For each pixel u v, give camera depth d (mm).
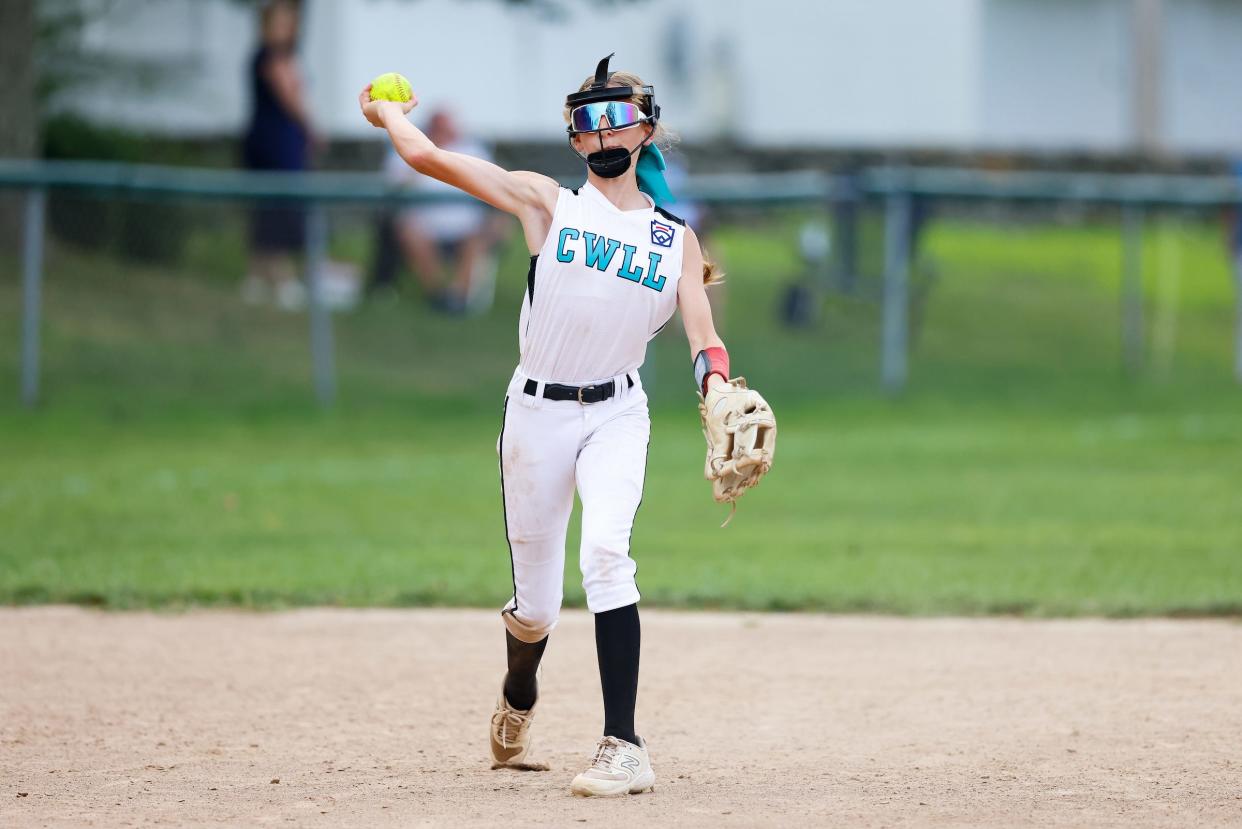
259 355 64875
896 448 53531
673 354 69688
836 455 51938
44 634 27062
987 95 116125
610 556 16844
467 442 54562
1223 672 24266
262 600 29812
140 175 58875
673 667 24953
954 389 67125
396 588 30828
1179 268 93875
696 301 17297
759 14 105688
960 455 51906
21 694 22781
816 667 24953
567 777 18188
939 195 65875
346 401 60812
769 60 106312
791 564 33875
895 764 18750
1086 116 118875
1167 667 24672
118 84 85812
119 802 16859
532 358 17203
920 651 26141
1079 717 21375
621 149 16969
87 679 23797
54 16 79062
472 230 73062
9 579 30969
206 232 77812
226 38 88750
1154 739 20000
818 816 15906
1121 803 16625
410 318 72062
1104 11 118250
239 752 19531
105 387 59312
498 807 16391
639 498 17188
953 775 18094
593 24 96438
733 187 64250
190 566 32812
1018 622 28625
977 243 96062
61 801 16922
